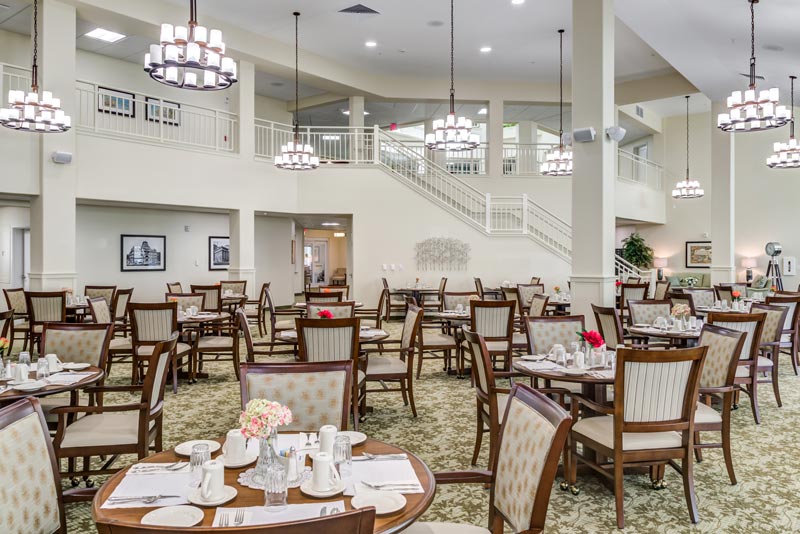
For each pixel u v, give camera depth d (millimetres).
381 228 12344
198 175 10375
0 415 1883
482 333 6004
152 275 12453
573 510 3145
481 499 3285
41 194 8164
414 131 19703
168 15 9406
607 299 6590
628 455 2918
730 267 11070
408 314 5402
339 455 1922
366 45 11453
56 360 3666
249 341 4586
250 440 2271
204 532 1077
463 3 9430
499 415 3447
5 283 12273
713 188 11289
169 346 3281
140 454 3061
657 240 17266
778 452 4074
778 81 9906
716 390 3434
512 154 16672
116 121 11438
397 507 1653
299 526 1112
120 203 9844
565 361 3691
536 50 11680
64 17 8352
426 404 5438
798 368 7109
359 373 4703
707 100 15180
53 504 1993
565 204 13977
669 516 3072
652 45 8289
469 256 12414
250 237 11211
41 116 6934
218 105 13289
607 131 6602
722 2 6773
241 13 9922
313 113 16281
